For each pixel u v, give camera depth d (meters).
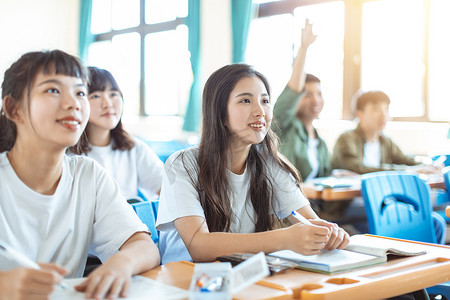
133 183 2.27
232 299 0.80
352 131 3.37
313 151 3.00
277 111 2.78
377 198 1.93
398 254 1.12
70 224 1.11
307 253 1.09
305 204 1.55
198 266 0.92
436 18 4.52
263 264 0.82
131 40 7.18
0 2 7.47
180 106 6.57
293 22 5.24
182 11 6.44
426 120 4.62
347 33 4.94
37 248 1.07
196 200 1.35
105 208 1.18
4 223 1.03
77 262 1.13
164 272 1.01
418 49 4.63
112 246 1.14
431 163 3.65
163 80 6.77
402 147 4.70
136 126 7.13
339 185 2.52
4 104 1.02
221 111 1.41
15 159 1.05
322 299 0.83
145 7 6.95
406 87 4.72
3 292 0.73
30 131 1.00
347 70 4.96
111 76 2.18
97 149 2.17
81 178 1.16
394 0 4.72
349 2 4.90
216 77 1.42
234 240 1.18
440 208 2.84
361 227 2.90
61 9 7.93
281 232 1.14
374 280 0.92
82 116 1.01
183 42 6.41
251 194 1.47
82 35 7.74
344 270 1.00
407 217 2.01
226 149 1.42
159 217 1.37
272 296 0.82
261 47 5.50
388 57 4.80
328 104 5.14
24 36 7.69
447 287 1.54
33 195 1.06
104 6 7.60
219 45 5.75
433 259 1.11
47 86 0.97
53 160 1.04
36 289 0.74
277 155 1.54
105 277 0.86
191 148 1.48
